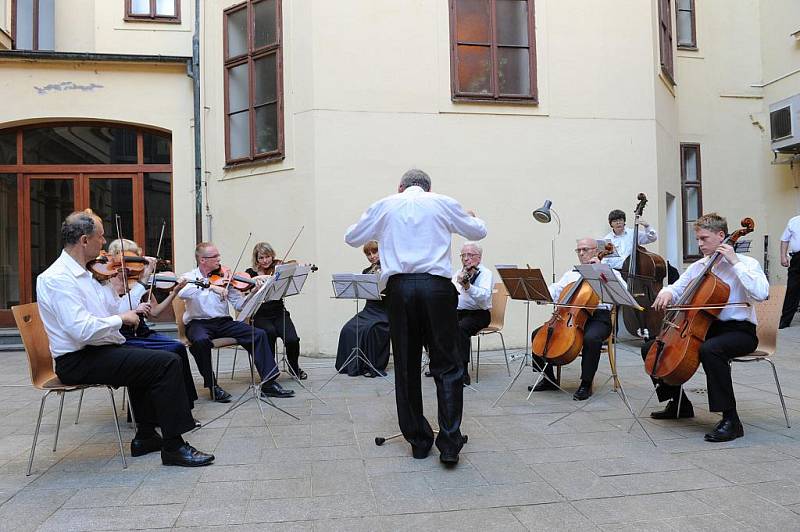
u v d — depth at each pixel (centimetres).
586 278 397
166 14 898
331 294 684
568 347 454
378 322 580
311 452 350
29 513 269
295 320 697
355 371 572
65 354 327
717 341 363
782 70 943
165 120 817
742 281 354
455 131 712
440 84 710
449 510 268
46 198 830
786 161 934
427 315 324
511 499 279
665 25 852
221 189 774
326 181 687
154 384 331
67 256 329
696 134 959
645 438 368
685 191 952
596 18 745
